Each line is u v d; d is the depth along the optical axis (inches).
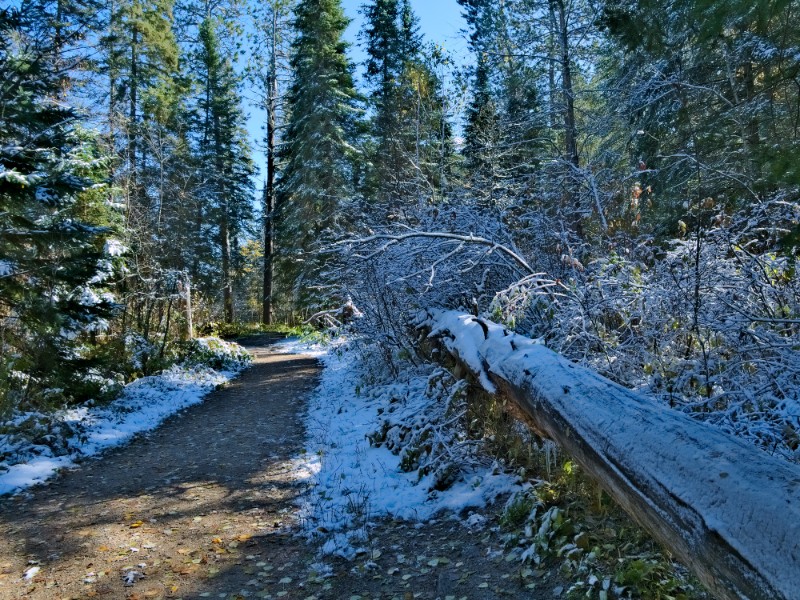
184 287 571.8
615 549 119.3
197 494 194.5
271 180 1158.3
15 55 314.8
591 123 363.3
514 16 489.1
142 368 450.9
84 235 303.7
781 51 120.3
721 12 112.3
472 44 547.5
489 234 256.4
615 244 218.2
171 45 908.6
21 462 224.7
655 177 282.7
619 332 178.9
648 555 112.8
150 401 357.1
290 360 609.9
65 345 323.9
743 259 159.9
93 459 243.6
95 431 277.3
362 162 922.1
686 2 119.8
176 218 739.4
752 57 181.0
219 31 1304.1
